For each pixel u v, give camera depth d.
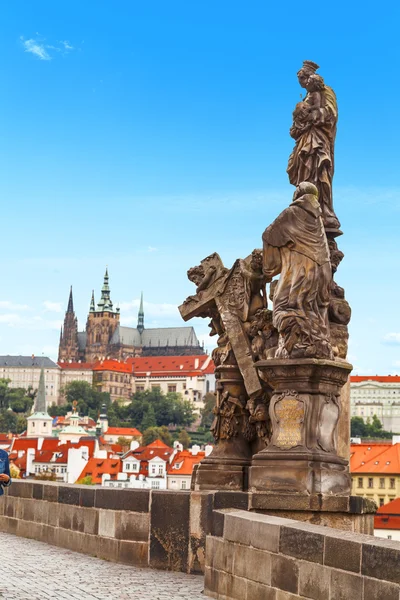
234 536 14.16
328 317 17.88
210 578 15.07
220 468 18.45
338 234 18.86
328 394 15.95
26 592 15.17
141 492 19.11
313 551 11.77
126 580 16.91
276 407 16.00
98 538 20.84
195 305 19.28
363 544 10.71
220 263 19.20
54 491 23.89
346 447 17.98
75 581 16.70
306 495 15.47
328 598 11.31
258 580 13.24
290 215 16.16
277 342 18.27
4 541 24.89
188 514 18.27
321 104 18.91
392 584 10.12
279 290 16.20
